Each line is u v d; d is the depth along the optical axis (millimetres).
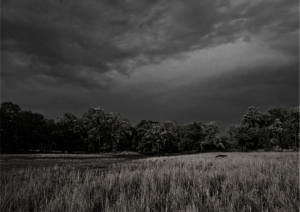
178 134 104000
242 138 89688
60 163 28547
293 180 11039
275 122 88000
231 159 25672
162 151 99625
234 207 7070
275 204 7562
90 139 87562
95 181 11375
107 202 7359
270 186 9617
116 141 92750
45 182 11828
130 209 6754
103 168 21641
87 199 8023
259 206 7246
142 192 8812
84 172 17188
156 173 13734
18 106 74250
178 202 7613
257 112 94438
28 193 8789
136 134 103688
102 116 90125
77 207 7074
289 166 17531
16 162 29453
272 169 15141
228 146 109500
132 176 12477
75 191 8664
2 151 65375
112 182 10844
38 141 81312
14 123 69875
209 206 7090
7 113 70188
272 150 84812
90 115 90562
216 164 20984
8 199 8102
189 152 102500
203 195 8711
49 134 85062
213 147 105875
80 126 90625
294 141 94062
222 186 9758
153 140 85750
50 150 95000
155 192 8961
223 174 13492
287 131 88875
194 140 103688
